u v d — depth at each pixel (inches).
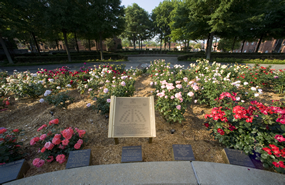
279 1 752.3
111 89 165.8
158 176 78.0
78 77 244.5
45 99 156.6
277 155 75.9
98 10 708.0
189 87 172.6
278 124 96.0
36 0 565.3
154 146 107.7
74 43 1658.5
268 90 213.0
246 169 81.4
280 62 598.5
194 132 123.1
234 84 166.7
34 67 573.3
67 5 597.3
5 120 149.0
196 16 657.0
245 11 629.9
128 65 616.1
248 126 89.9
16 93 196.1
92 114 152.6
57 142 88.0
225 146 106.0
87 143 112.0
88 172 80.6
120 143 112.1
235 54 822.5
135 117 100.2
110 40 1546.5
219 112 102.7
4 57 753.0
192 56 818.8
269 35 919.0
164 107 124.2
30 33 793.6
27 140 117.2
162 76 231.8
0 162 85.0
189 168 83.0
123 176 78.3
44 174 79.4
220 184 73.0
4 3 525.3
